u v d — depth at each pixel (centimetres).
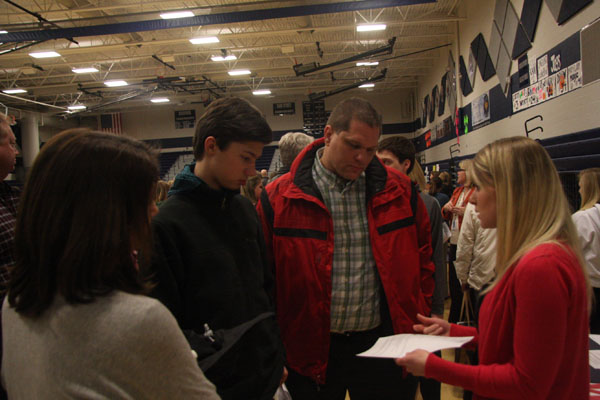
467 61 826
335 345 136
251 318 103
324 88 1662
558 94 468
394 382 137
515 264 84
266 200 141
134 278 63
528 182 85
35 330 55
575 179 366
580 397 81
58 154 58
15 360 56
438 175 427
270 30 920
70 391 51
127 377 52
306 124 1770
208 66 1291
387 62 1257
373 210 135
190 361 60
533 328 75
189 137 1833
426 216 145
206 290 94
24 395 55
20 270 58
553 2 467
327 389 137
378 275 136
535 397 75
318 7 658
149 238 67
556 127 477
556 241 80
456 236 330
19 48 798
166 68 1276
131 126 1862
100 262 57
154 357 54
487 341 88
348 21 917
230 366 88
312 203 133
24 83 1359
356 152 123
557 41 466
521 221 85
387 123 1716
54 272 56
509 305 83
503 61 632
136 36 990
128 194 61
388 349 97
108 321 53
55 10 764
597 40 385
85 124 1866
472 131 816
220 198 102
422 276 146
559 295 74
